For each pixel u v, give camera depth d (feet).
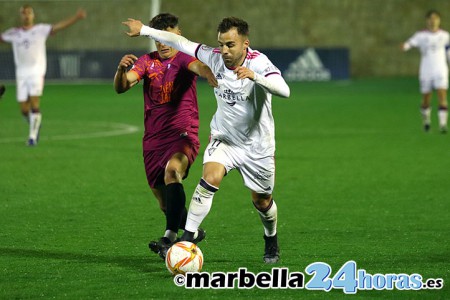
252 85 71.77
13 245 85.46
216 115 75.15
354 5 398.83
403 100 291.79
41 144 176.65
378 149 168.25
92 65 380.17
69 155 159.12
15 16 391.45
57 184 126.31
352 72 402.52
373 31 399.85
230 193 118.93
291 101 292.40
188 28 401.49
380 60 401.49
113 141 182.60
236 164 74.38
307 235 90.74
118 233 91.81
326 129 207.21
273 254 77.61
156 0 316.19
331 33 400.26
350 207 108.06
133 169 141.59
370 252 81.92
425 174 135.85
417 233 91.56
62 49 392.27
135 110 261.03
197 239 80.59
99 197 115.44
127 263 77.30
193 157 82.89
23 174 135.74
